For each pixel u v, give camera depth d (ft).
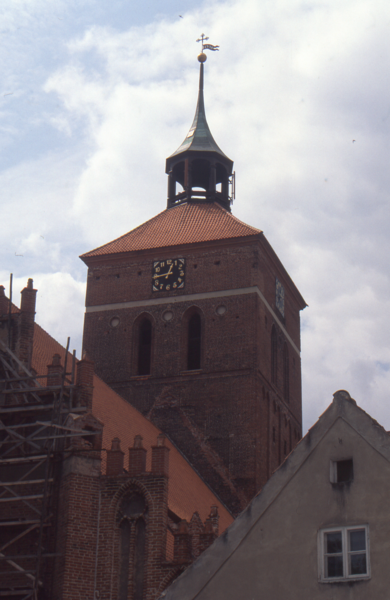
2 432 146.10
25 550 135.03
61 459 139.44
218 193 248.11
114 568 133.49
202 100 261.85
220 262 223.10
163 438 139.95
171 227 235.40
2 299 162.20
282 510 96.89
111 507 137.08
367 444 95.66
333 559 92.63
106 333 225.15
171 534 142.00
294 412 236.84
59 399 143.02
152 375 217.77
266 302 224.33
